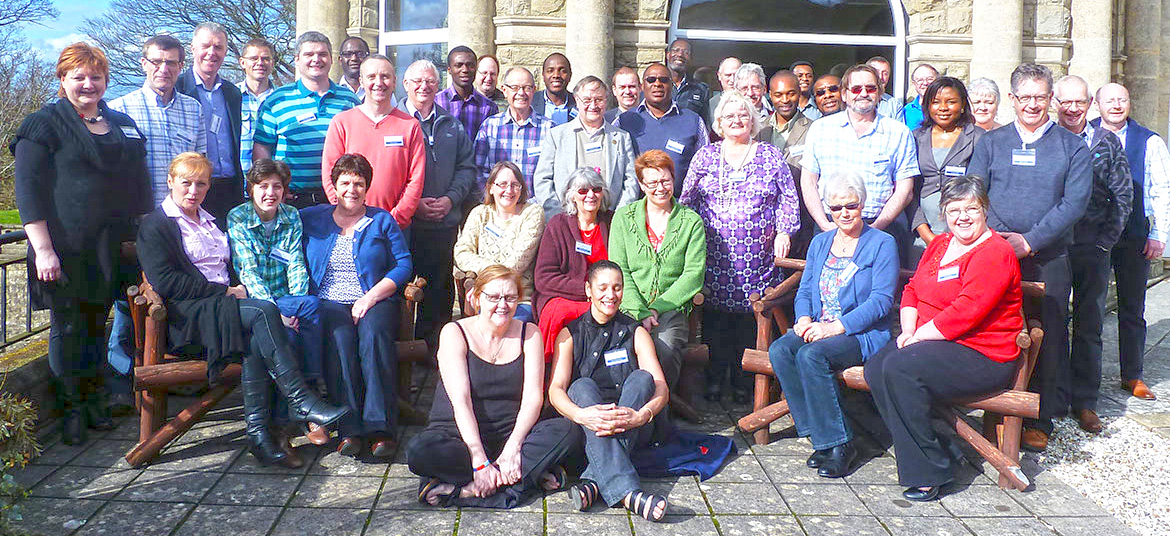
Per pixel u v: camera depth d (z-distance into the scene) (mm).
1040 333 4012
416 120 5125
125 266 4504
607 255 4809
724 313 5238
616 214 4848
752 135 5113
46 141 4105
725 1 8688
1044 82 4441
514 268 4809
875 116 5094
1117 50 9422
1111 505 3836
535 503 3695
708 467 4066
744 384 5285
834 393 4152
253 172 4320
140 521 3451
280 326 4070
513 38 8125
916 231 5066
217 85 5125
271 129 5227
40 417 4438
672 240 4746
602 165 5191
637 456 4070
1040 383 4570
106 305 4453
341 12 9047
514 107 5605
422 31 8922
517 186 4871
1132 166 5328
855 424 4754
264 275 4379
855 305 4430
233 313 4047
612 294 3971
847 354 4238
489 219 4949
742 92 5672
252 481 3877
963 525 3562
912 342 4008
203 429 4527
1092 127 5023
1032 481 4078
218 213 5059
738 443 4531
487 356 3840
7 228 10008
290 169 4984
